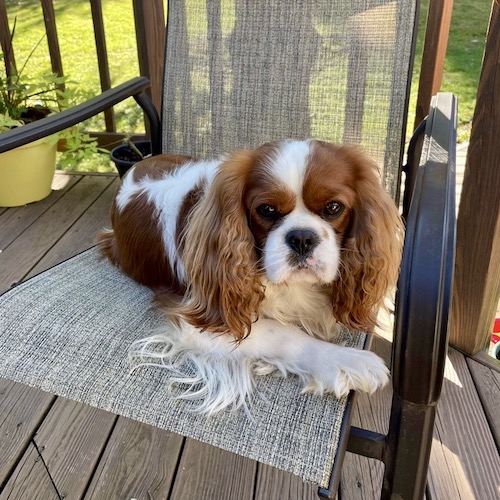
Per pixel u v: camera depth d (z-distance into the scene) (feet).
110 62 8.38
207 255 2.21
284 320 2.32
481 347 3.40
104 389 1.92
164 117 3.34
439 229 1.56
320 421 1.77
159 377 1.97
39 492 2.71
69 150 5.54
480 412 3.03
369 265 2.16
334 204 2.07
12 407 3.15
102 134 6.13
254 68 3.12
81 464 2.84
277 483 2.74
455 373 3.28
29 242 4.68
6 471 2.80
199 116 3.26
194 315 2.22
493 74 2.73
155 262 2.62
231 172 2.16
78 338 2.10
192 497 2.68
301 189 2.03
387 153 2.92
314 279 2.02
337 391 1.86
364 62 2.92
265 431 1.76
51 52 5.74
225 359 2.08
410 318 1.49
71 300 2.31
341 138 3.01
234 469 2.81
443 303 1.48
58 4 10.34
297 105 3.07
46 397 3.22
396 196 2.91
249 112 3.16
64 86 5.90
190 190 2.62
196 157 3.25
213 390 1.94
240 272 2.12
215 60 3.19
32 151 4.99
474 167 2.95
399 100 2.88
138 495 2.70
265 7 3.06
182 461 2.86
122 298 2.39
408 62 2.85
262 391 1.92
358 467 2.78
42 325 2.15
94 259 2.77
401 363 1.54
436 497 2.62
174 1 3.22
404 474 1.70
